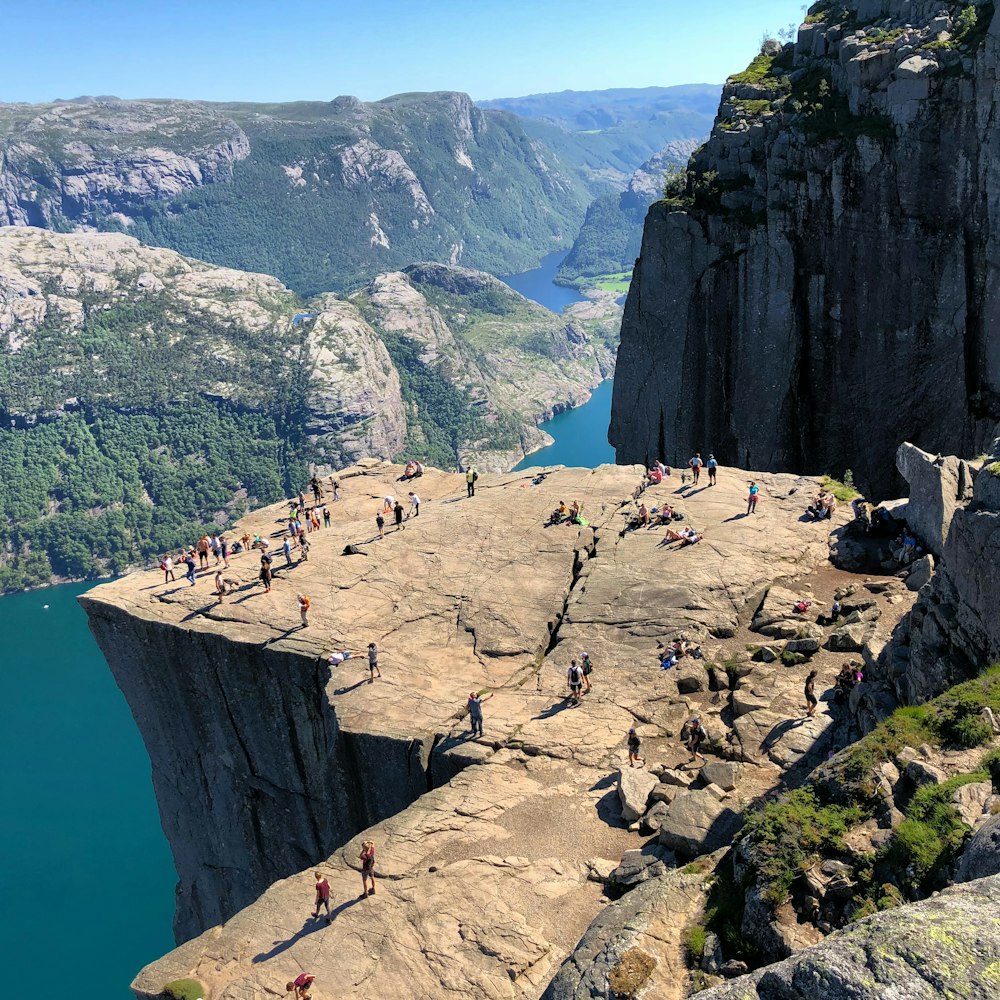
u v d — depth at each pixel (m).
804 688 36.53
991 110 62.00
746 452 79.25
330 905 29.09
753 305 75.88
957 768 21.12
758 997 12.10
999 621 25.55
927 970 10.84
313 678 45.81
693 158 83.81
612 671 40.94
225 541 58.91
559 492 60.66
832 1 84.88
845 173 69.38
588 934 22.66
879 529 47.66
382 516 59.31
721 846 27.66
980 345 66.69
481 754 36.84
